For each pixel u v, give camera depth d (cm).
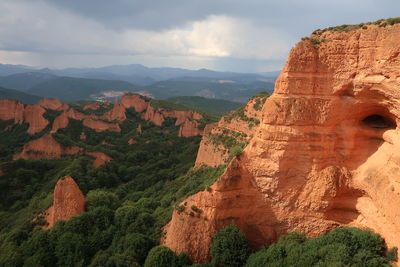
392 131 2170
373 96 2144
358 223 2320
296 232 2430
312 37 2411
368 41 2095
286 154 2392
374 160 2272
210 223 2511
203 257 2481
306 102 2323
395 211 1967
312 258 2109
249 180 2561
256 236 2570
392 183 2039
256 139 2556
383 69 2002
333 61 2252
